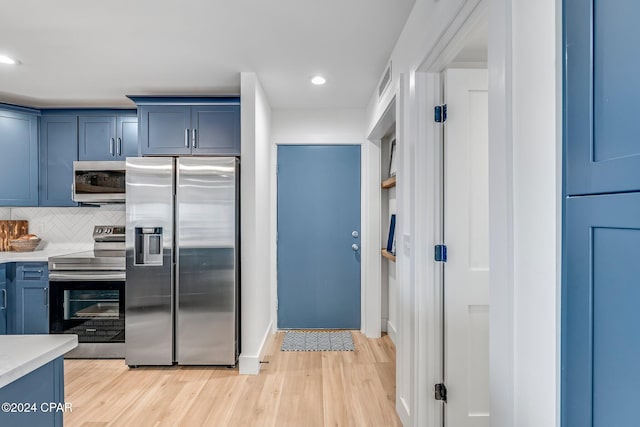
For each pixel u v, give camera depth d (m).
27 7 1.98
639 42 0.59
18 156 3.56
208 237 3.02
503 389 1.02
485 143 1.87
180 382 2.77
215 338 3.03
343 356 3.27
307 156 3.93
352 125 3.87
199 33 2.29
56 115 3.68
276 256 3.94
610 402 0.65
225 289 3.02
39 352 1.01
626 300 0.62
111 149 3.68
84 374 2.92
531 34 0.89
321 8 2.01
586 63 0.71
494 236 1.07
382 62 2.71
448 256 1.86
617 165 0.63
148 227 3.03
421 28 1.80
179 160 3.02
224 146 3.37
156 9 2.01
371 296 3.78
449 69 1.86
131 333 3.04
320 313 3.95
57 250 3.84
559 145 0.80
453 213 1.86
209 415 2.29
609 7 0.65
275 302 3.93
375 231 3.78
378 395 2.55
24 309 3.28
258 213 3.11
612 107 0.65
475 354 1.86
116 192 3.50
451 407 1.85
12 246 3.75
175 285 3.05
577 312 0.74
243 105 2.93
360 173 3.93
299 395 2.55
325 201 3.93
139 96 3.36
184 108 3.38
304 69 2.85
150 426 2.17
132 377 2.86
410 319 1.97
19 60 2.66
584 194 0.72
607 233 0.66
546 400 0.85
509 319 0.98
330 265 3.94
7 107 3.48
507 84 0.99
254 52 2.56
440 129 1.91
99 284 3.20
